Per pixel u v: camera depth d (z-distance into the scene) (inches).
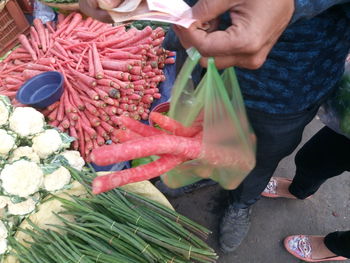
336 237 65.1
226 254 75.7
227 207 73.8
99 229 48.2
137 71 68.6
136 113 71.0
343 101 47.7
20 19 83.2
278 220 79.7
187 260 48.2
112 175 36.2
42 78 68.6
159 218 51.0
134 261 46.3
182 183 49.1
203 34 23.9
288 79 39.8
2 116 57.6
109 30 77.3
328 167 61.9
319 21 34.4
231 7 23.6
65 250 46.6
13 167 52.2
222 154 38.6
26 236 52.1
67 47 74.0
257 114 45.2
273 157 51.9
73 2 77.3
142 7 26.4
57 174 55.1
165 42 61.3
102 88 67.9
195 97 40.0
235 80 38.3
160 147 34.1
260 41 22.8
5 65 76.9
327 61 39.7
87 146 68.2
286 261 75.0
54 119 68.3
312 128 94.6
